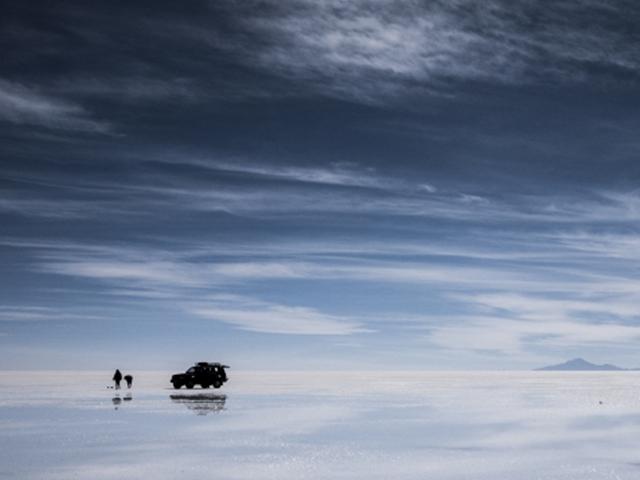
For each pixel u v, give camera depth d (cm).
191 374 7188
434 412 4050
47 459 2184
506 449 2455
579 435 2903
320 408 4284
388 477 1895
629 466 2091
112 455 2258
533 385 10119
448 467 2061
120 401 4869
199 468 2022
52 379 13312
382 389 7712
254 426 3144
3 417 3547
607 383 11712
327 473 1952
